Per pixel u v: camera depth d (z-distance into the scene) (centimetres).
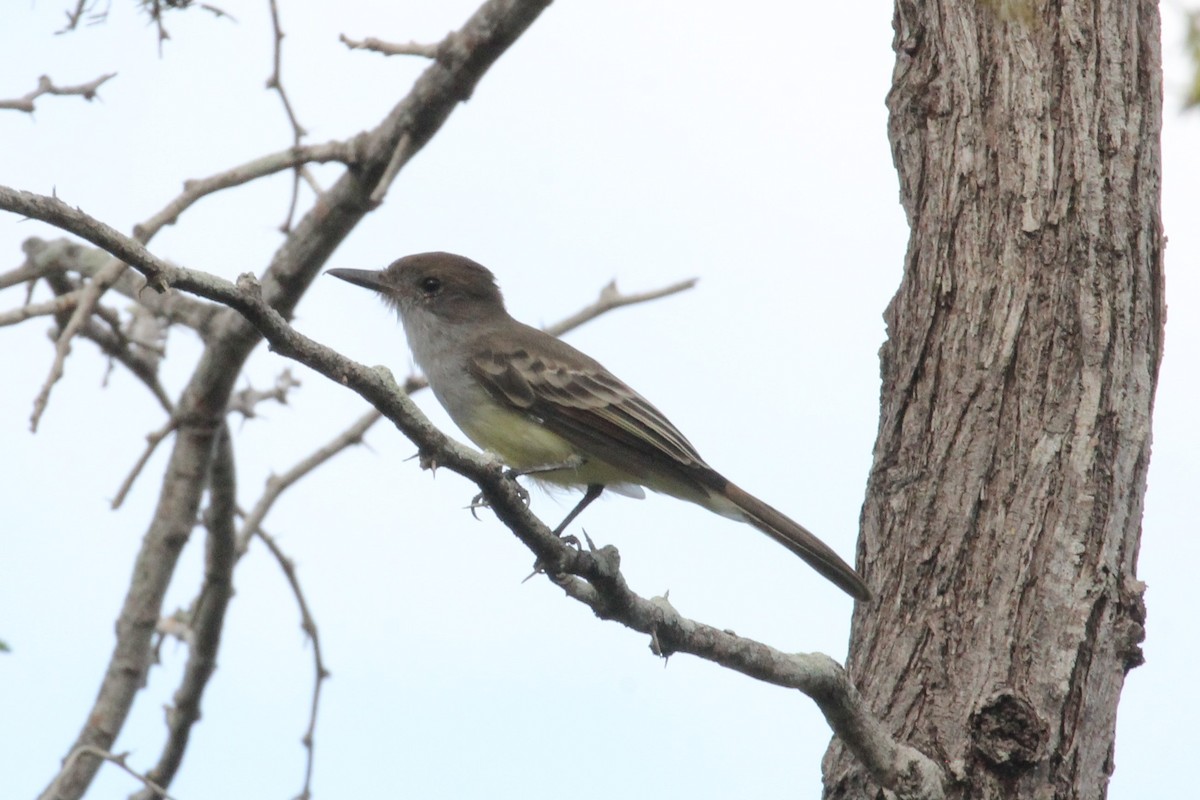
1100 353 954
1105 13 1009
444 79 1362
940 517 959
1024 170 990
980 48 1020
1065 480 937
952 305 993
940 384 985
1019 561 930
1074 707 898
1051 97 998
